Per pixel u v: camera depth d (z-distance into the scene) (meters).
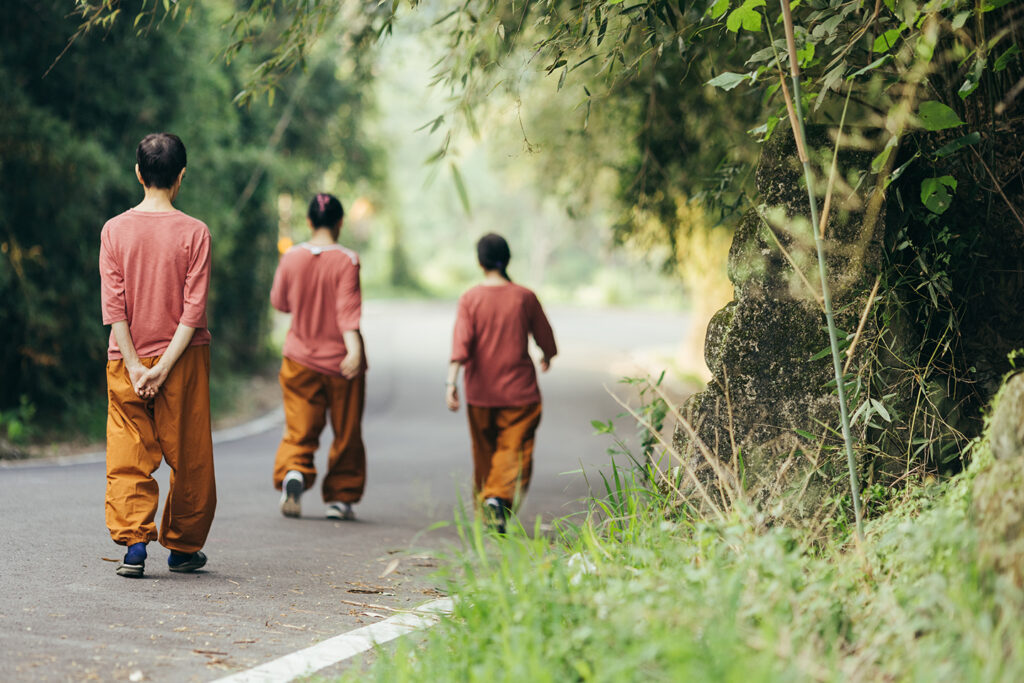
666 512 8.16
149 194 8.96
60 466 16.56
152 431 8.85
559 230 124.75
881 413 7.88
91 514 11.72
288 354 13.02
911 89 7.46
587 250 130.38
